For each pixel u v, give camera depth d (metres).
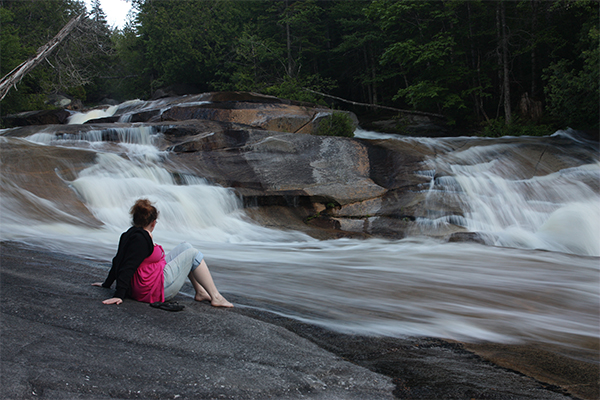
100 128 13.77
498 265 7.57
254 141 13.09
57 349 2.75
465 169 12.84
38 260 5.20
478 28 27.20
